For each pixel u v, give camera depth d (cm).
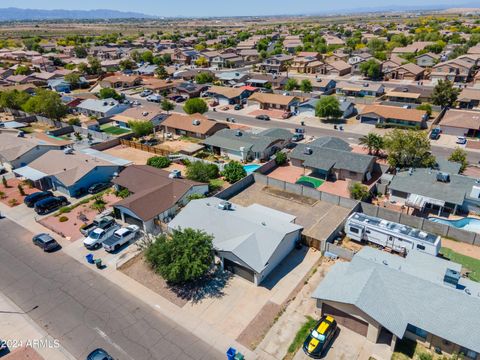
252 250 3512
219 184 5647
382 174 5578
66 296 3372
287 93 11212
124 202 4419
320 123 8700
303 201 5091
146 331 2981
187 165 6062
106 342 2889
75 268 3759
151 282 3538
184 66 16925
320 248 3928
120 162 6003
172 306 3238
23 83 12900
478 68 12706
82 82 13362
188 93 11288
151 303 3275
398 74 12688
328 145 6344
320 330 2809
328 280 3147
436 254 3625
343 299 2842
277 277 3559
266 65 15025
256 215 4138
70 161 5728
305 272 3622
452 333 2583
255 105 10462
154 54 18562
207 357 2745
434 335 2650
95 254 3981
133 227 4259
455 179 4819
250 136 6856
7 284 3538
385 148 6059
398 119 8031
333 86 11812
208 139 6988
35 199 5088
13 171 5666
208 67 16562
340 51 16938
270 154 6669
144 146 7144
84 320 3102
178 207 4684
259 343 2852
